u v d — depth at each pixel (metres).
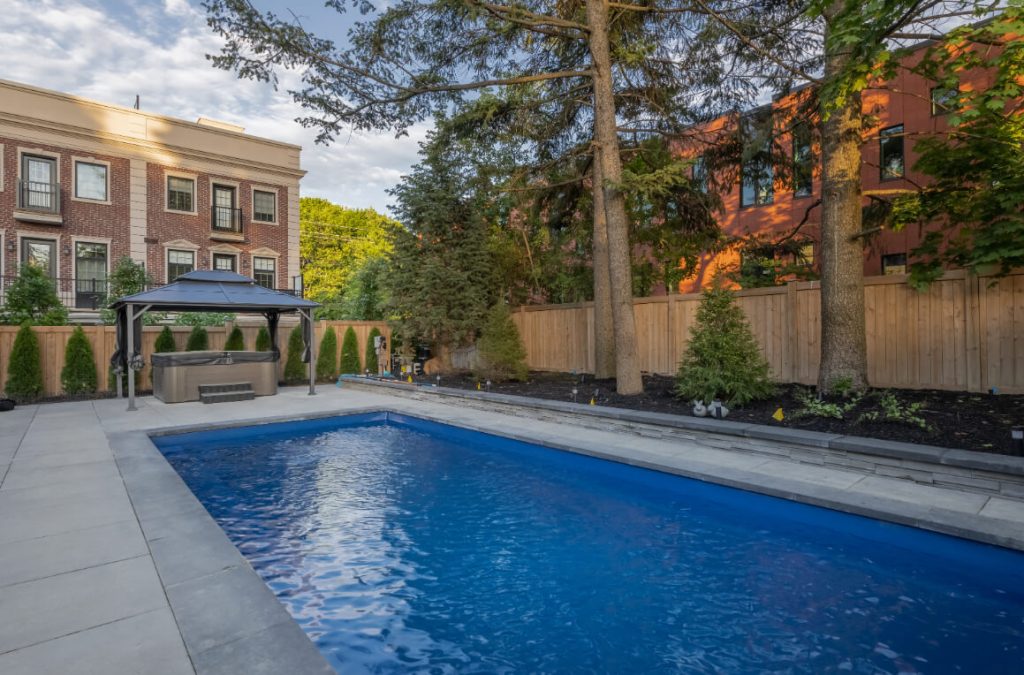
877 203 8.80
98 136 17.19
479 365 12.49
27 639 2.42
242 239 20.11
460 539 4.46
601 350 11.16
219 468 6.83
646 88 10.90
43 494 4.80
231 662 2.22
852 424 6.16
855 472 5.31
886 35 4.55
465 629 3.08
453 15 8.61
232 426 8.60
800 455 5.75
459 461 7.22
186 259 19.11
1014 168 5.89
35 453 6.50
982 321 7.13
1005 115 6.27
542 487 5.98
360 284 20.91
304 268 37.19
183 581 3.04
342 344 16.42
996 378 6.98
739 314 8.12
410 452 7.78
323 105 8.87
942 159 6.58
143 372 13.40
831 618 3.13
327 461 7.22
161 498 4.66
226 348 15.09
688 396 8.23
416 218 14.55
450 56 9.59
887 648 2.79
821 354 7.72
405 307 14.55
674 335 11.02
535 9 10.29
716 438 6.54
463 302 14.36
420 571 3.86
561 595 3.48
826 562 3.94
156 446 7.45
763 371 7.76
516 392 10.64
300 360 15.63
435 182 14.68
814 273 10.91
